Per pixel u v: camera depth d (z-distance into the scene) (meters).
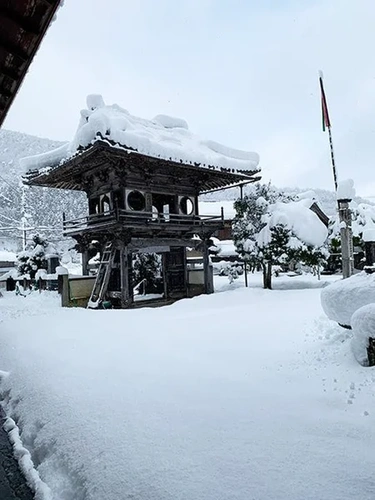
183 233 16.33
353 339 4.99
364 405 3.75
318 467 2.74
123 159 13.78
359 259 15.51
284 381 4.66
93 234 15.77
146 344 7.15
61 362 6.09
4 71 3.62
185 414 3.82
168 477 2.75
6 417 4.80
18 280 20.36
